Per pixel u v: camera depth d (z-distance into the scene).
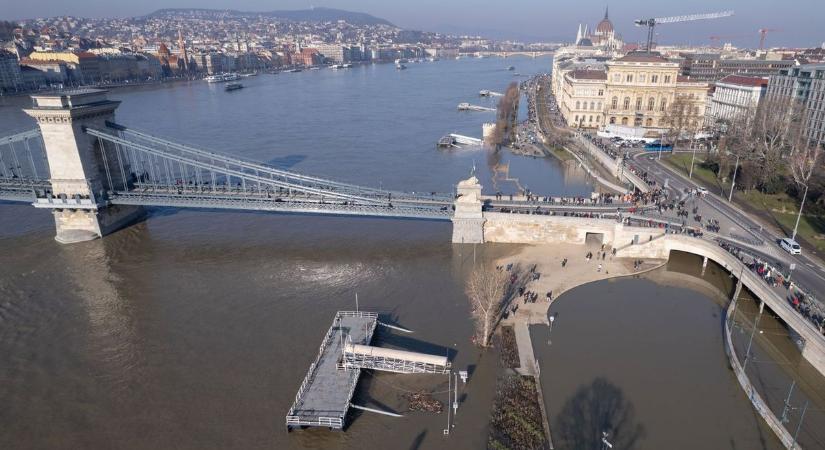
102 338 82.69
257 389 70.19
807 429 61.50
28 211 137.88
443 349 78.06
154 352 78.75
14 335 83.62
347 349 73.06
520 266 105.19
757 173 136.38
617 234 109.50
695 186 140.38
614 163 168.75
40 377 73.56
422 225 128.25
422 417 64.81
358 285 98.81
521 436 61.25
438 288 97.12
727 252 97.69
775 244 102.62
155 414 66.25
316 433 62.69
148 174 164.75
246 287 98.62
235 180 159.75
